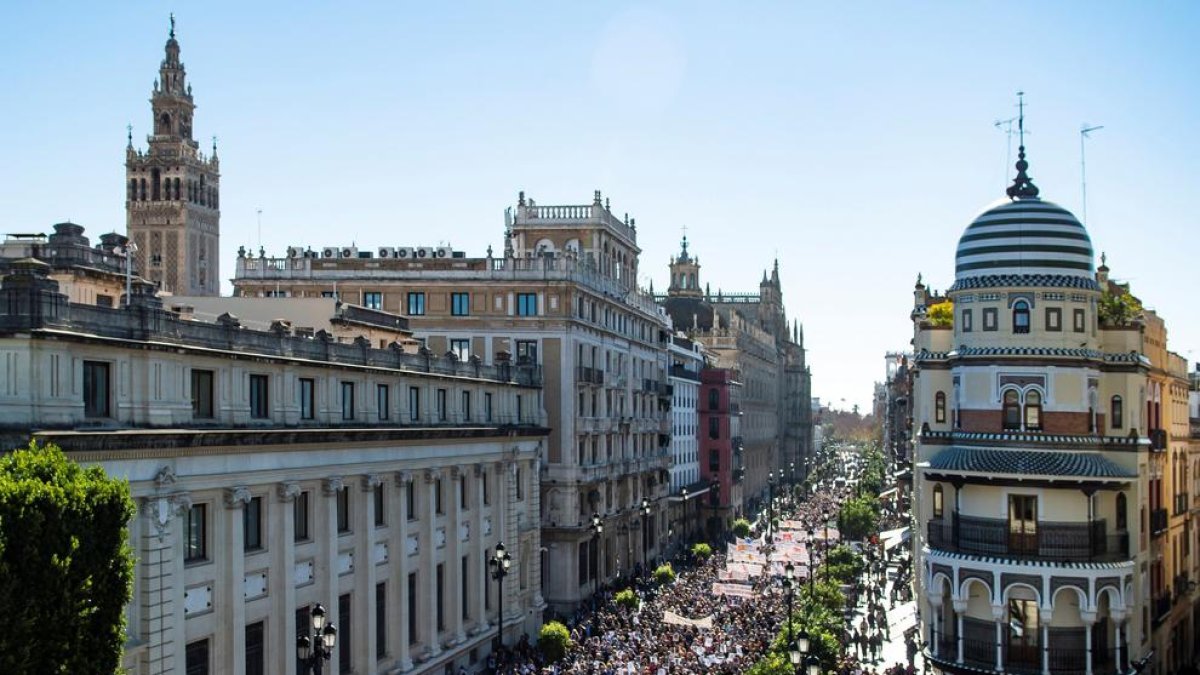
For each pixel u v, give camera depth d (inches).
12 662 1117.7
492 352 3545.8
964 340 2212.1
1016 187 2251.5
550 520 3545.8
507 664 2484.0
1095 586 2036.2
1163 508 2404.0
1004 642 2085.4
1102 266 2564.0
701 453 6082.7
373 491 2122.3
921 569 2409.0
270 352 1830.7
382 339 2714.1
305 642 1469.0
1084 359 2132.1
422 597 2320.4
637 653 2568.9
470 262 3595.0
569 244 3993.6
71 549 1180.5
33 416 1369.3
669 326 5132.9
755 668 2237.9
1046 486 2064.5
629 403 4279.0
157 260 6515.8
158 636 1533.0
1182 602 2637.8
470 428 2497.5
